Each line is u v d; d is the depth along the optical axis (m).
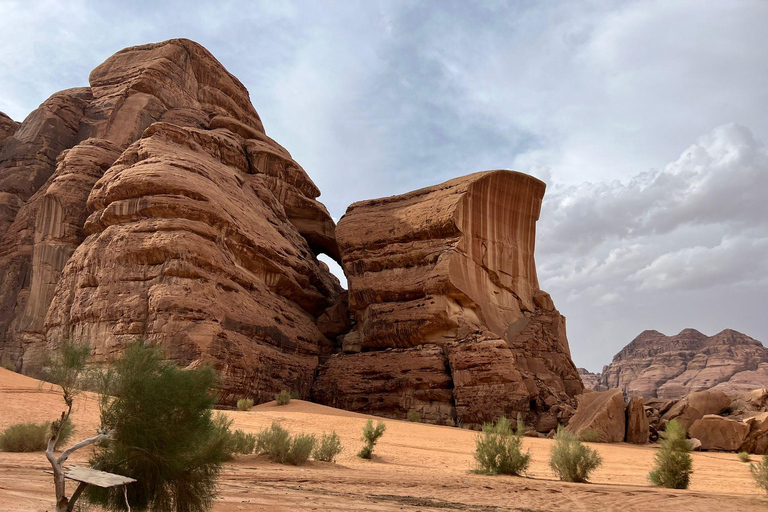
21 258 47.59
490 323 44.53
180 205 38.09
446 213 45.16
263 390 38.31
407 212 47.88
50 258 44.09
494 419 36.44
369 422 19.17
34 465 11.02
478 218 46.91
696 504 10.88
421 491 11.28
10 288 46.50
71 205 45.59
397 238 47.22
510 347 43.81
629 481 16.27
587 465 15.52
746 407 35.06
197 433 6.87
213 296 36.75
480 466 16.42
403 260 46.12
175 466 6.43
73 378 6.57
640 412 33.12
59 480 5.10
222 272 39.03
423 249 45.44
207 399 7.07
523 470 16.52
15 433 13.84
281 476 11.97
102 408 6.51
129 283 36.16
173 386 6.68
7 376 24.94
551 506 10.05
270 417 26.34
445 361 40.44
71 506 5.10
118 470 6.29
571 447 15.94
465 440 26.17
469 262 44.91
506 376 37.16
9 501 6.74
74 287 38.78
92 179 47.53
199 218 38.78
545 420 37.25
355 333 47.81
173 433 6.59
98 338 35.09
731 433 30.88
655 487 14.55
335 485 11.23
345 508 8.35
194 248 36.69
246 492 9.23
